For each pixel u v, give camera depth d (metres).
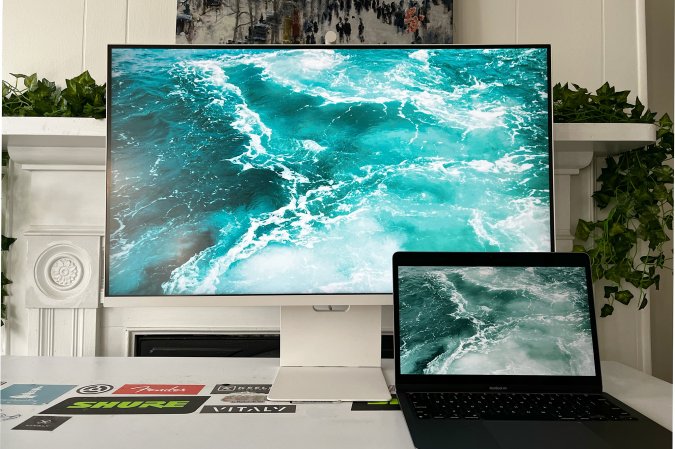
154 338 1.49
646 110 1.50
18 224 1.47
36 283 1.43
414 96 1.09
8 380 1.08
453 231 1.08
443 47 1.10
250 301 1.06
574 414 0.86
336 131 1.08
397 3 1.46
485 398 0.94
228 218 1.06
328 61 1.09
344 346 1.14
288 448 0.75
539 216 1.09
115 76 1.07
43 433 0.80
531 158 1.09
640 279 1.44
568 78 1.52
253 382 1.07
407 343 1.00
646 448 0.73
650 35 1.58
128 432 0.80
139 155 1.06
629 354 1.50
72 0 1.49
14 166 1.47
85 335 1.45
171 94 1.07
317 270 1.07
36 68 1.48
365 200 1.08
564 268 1.04
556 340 1.01
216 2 1.45
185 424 0.84
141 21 1.49
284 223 1.07
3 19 1.47
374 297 1.06
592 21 1.52
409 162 1.08
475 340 1.00
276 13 1.45
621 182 1.47
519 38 1.51
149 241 1.06
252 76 1.08
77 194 1.47
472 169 1.09
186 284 1.05
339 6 1.46
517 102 1.10
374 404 0.95
